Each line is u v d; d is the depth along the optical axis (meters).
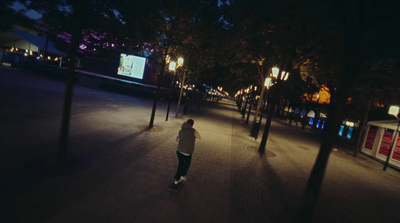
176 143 8.73
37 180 4.16
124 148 7.02
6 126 6.77
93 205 3.73
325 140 3.27
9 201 3.40
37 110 9.57
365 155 15.58
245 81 25.23
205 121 17.27
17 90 12.95
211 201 4.68
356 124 17.98
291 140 15.97
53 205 3.53
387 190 8.22
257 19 5.57
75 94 16.84
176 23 9.02
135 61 28.81
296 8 3.96
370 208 6.16
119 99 20.06
